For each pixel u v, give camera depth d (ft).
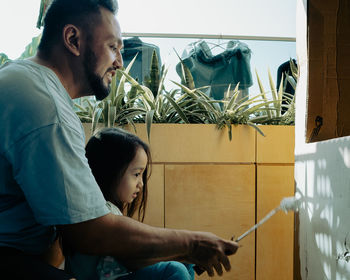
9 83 1.64
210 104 4.90
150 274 2.28
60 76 1.97
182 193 4.26
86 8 1.93
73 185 1.61
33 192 1.59
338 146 2.13
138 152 2.57
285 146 4.39
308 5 2.98
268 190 4.34
